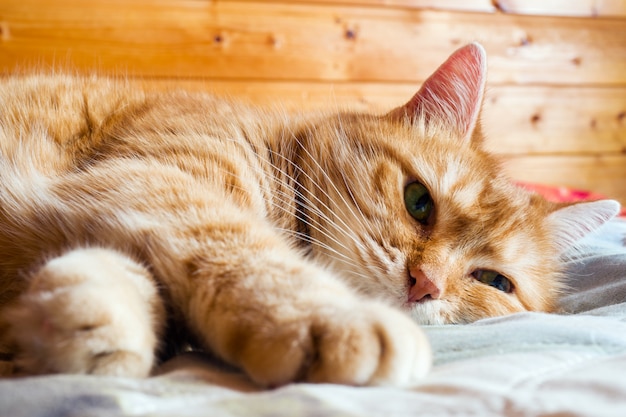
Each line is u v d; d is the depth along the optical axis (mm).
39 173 469
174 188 425
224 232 396
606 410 299
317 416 274
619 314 476
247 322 346
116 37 914
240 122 517
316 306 347
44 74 579
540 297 557
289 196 497
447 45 1078
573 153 1204
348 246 478
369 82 1041
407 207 506
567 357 379
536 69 1154
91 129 526
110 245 395
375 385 332
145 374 344
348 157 510
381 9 1033
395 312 352
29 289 360
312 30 999
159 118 511
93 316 322
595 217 609
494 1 1103
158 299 372
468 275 518
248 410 280
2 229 444
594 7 1172
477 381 341
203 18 945
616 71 1205
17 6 874
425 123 555
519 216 548
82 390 296
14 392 296
